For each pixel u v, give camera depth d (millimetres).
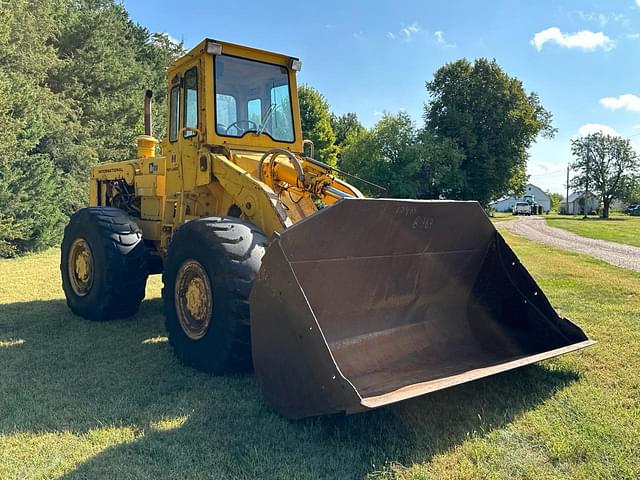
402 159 33562
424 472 2352
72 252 5484
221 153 4484
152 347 4277
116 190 6652
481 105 36781
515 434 2723
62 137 16500
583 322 5086
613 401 3146
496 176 36688
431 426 2791
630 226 27703
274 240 2717
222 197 4398
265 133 4711
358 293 3270
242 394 3217
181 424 2828
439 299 3758
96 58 20297
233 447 2570
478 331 3842
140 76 22875
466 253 3762
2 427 2799
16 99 12617
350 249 3076
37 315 5480
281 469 2373
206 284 3539
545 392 3270
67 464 2420
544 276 8445
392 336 3461
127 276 5020
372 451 2525
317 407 2566
